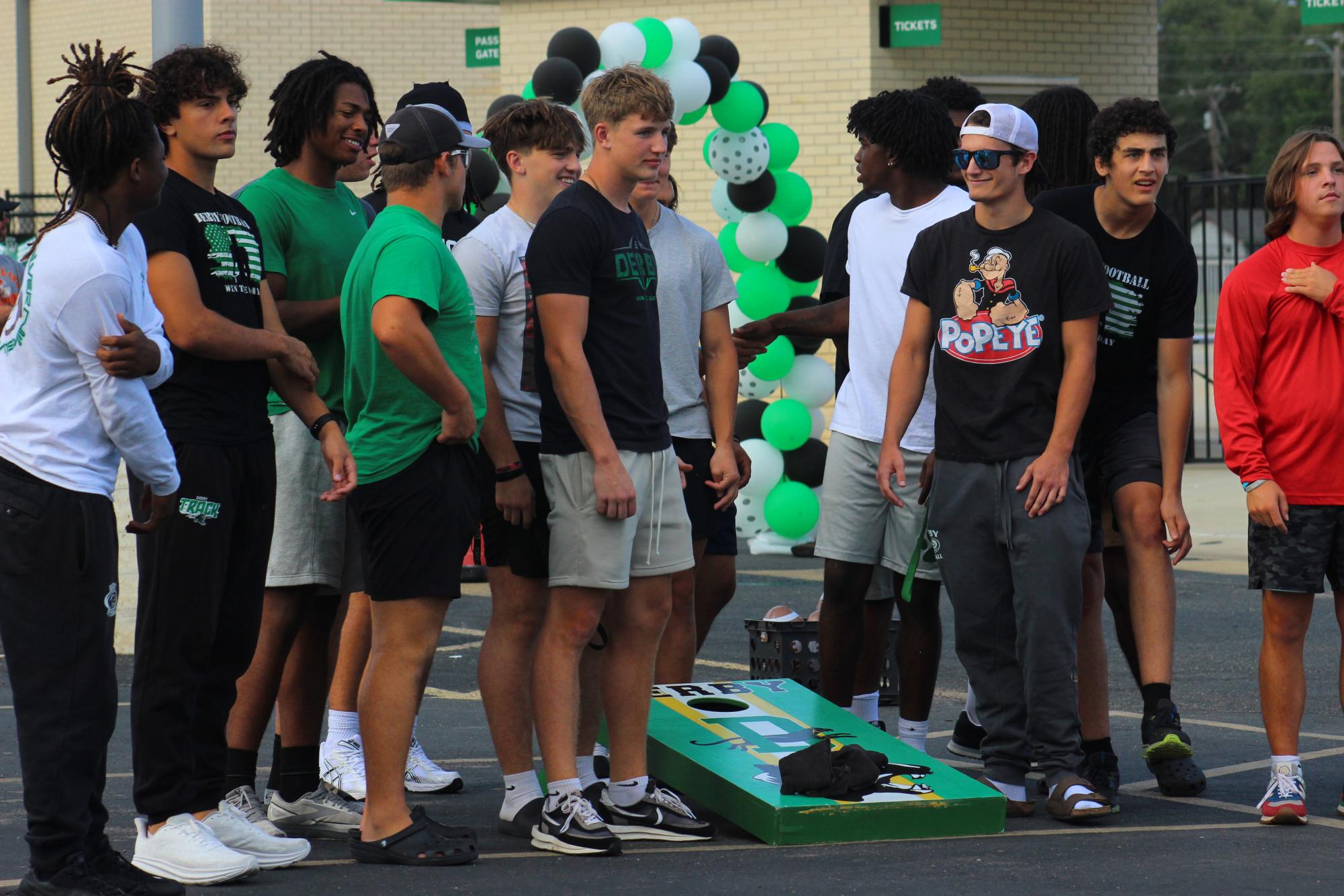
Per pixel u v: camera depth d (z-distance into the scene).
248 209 7.29
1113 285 8.00
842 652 8.66
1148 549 8.11
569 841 6.94
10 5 38.25
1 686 11.35
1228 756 9.13
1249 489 7.48
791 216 16.86
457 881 6.51
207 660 6.52
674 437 8.23
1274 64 130.88
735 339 9.11
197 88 6.66
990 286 7.55
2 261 6.89
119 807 7.95
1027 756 7.81
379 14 34.78
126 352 5.79
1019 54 22.86
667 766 7.82
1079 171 8.83
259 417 6.69
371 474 6.66
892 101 8.52
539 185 7.77
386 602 6.72
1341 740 9.56
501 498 7.15
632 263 7.11
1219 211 22.83
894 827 7.24
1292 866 6.74
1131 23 23.67
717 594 9.29
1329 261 7.50
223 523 6.50
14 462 5.82
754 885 6.44
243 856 6.45
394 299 6.47
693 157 23.09
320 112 7.53
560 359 6.90
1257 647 12.82
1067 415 7.45
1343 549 7.44
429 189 6.84
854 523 8.52
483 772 8.88
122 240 6.04
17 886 6.36
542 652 7.14
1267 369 7.54
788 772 7.29
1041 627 7.54
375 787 6.83
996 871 6.65
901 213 8.55
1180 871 6.65
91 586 5.90
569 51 16.11
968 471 7.64
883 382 8.51
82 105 5.84
